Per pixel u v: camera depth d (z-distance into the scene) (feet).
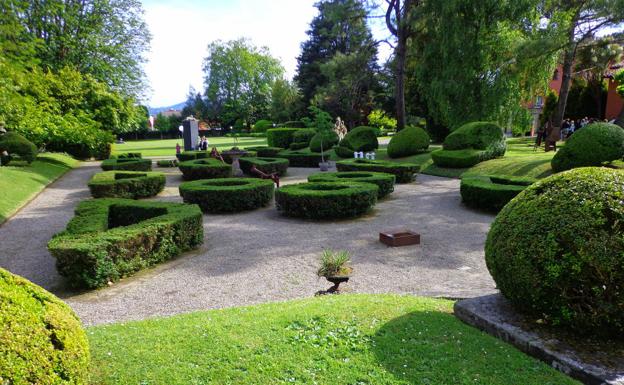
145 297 17.39
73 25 82.33
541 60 58.90
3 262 22.48
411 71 90.48
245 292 17.81
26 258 23.12
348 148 78.18
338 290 16.39
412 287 18.01
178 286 18.58
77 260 17.72
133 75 96.17
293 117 157.38
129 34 94.22
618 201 9.37
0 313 6.63
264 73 235.20
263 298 17.16
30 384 6.27
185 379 8.71
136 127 98.02
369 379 8.76
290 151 80.94
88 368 8.00
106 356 9.63
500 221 11.16
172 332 11.10
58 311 7.69
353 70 84.53
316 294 16.30
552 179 10.91
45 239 27.27
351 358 9.61
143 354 9.74
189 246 24.02
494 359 9.46
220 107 233.76
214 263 21.71
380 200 39.63
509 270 10.38
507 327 10.47
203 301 16.94
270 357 9.62
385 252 23.34
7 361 6.13
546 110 110.42
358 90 100.12
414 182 51.11
